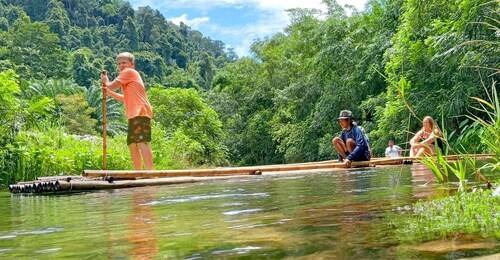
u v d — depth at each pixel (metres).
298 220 2.15
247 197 3.50
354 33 22.41
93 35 126.88
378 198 2.88
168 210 2.91
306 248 1.52
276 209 2.63
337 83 23.36
